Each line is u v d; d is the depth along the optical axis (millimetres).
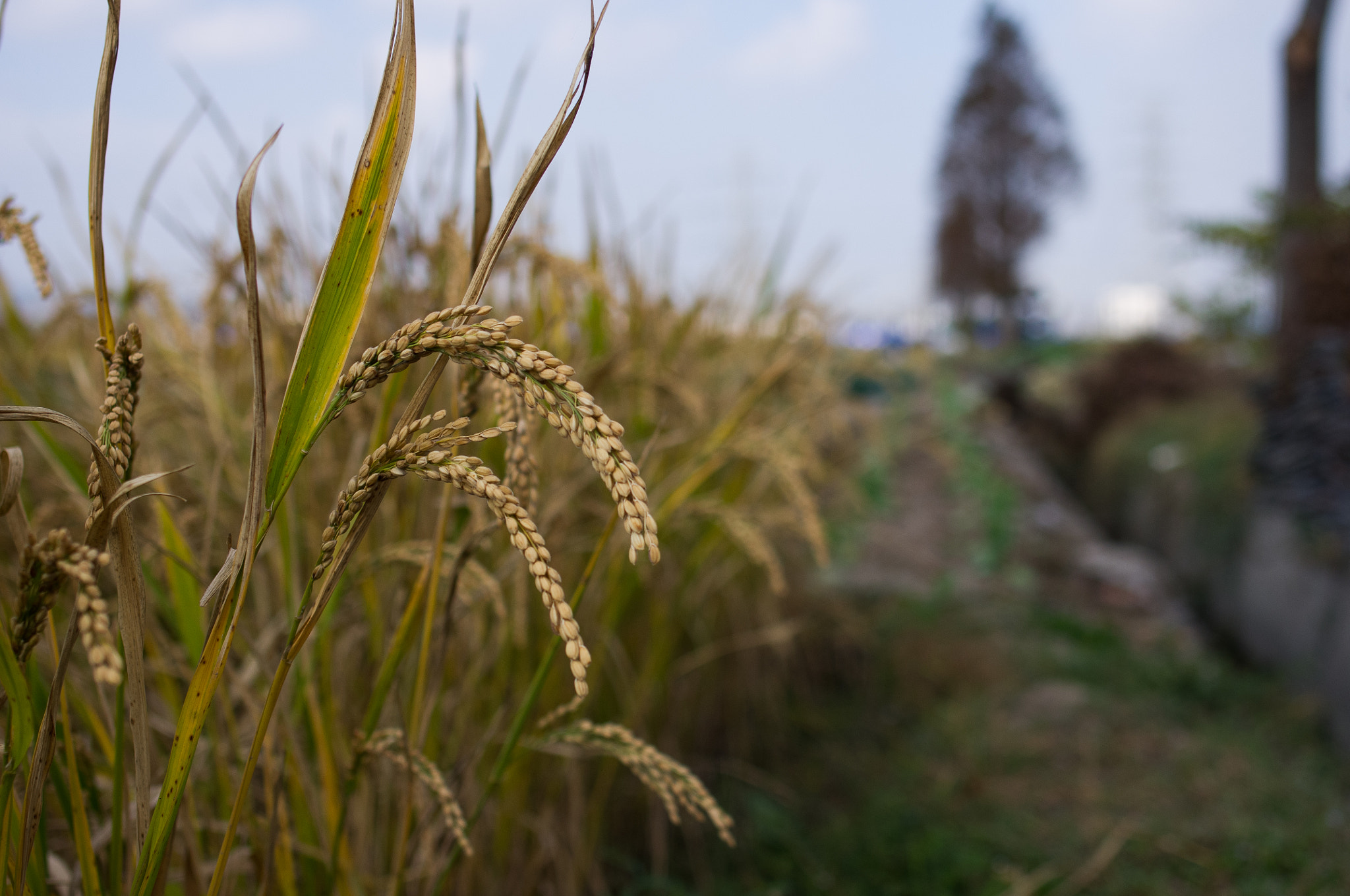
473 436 501
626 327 1955
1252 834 2777
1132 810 2939
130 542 580
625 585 1703
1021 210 39156
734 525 1495
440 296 1188
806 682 3406
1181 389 11320
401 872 894
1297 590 4473
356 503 546
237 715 1187
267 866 868
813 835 2582
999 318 39000
